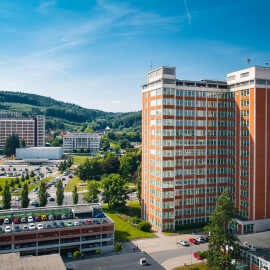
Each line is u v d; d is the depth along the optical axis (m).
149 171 109.62
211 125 108.94
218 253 67.38
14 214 90.81
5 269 56.50
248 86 101.31
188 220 105.50
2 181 193.00
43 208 96.38
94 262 72.25
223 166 110.69
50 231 80.25
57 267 57.56
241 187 104.19
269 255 69.75
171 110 101.62
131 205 139.12
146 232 100.06
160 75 101.88
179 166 103.69
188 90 104.88
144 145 114.19
